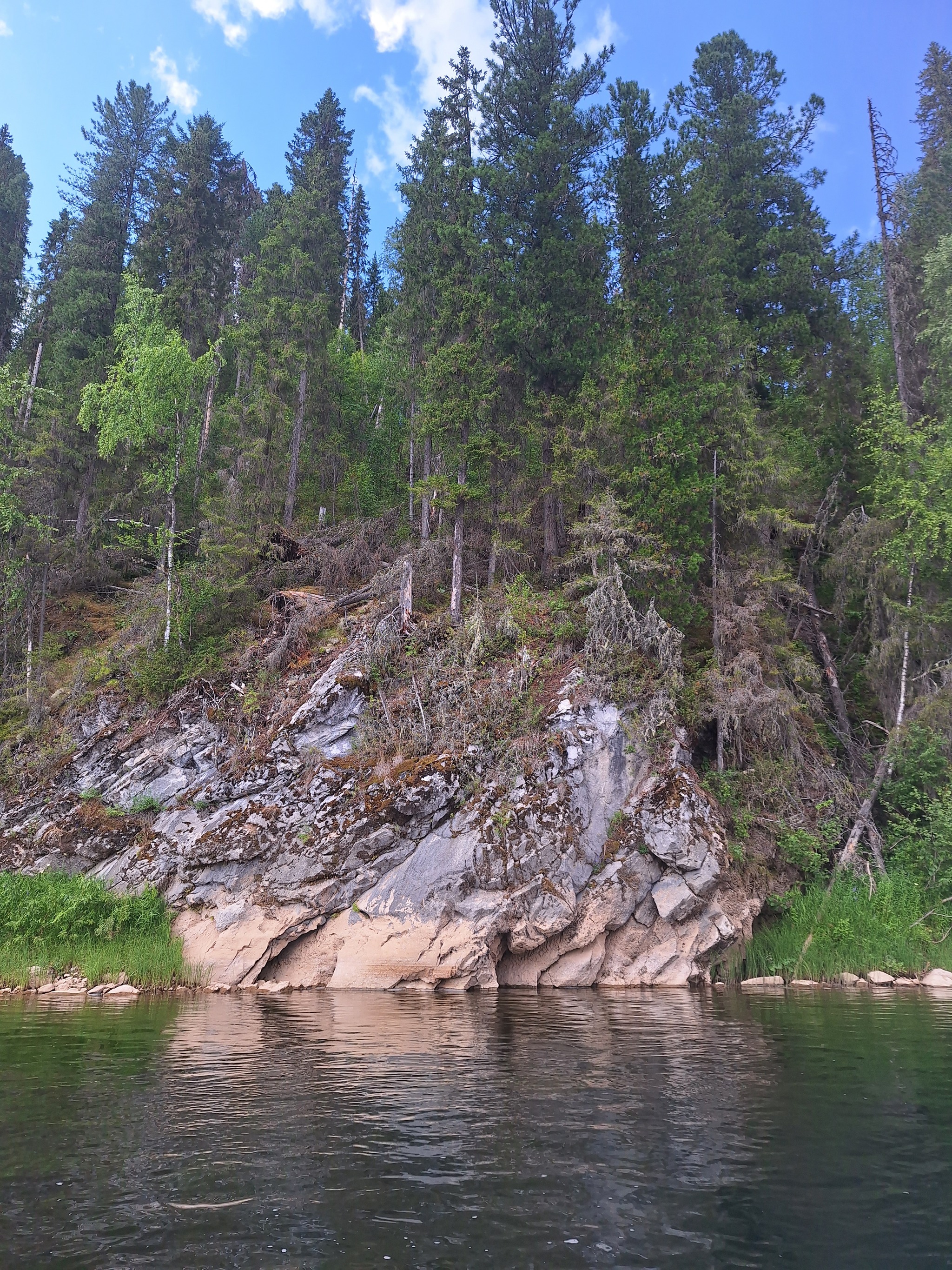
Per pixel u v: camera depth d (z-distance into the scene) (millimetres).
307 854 19062
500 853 18375
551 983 18125
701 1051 10484
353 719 21547
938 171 32531
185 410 28516
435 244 31250
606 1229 5156
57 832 21500
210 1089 8438
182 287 38875
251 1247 4871
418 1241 4961
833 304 32250
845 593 28141
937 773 22953
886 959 19141
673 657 21781
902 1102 8055
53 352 40438
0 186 49562
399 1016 13445
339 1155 6422
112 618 30453
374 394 40312
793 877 21828
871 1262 4730
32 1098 8055
